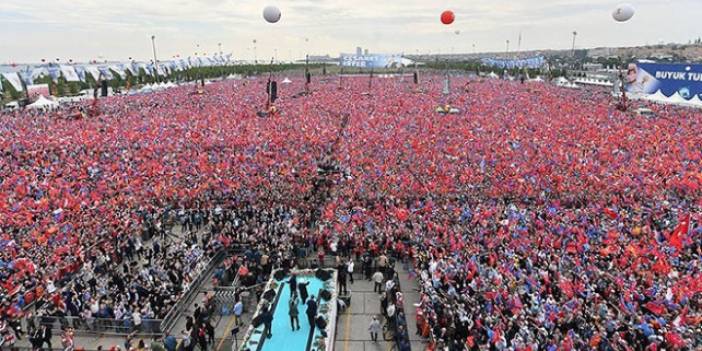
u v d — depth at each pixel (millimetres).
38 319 28234
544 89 141875
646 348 22953
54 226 37625
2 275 31188
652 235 34969
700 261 30781
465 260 31891
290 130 75562
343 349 27266
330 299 29609
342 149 62875
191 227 41375
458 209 40531
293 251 35531
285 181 49719
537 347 22922
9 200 42688
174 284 31625
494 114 91188
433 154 59312
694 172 48844
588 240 34188
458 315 26219
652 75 115375
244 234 37844
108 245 36156
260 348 25406
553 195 44812
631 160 54812
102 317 28359
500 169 51969
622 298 26938
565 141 65438
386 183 47969
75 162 55562
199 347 27125
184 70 190250
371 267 35094
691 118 85125
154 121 81750
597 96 121438
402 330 26969
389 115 91062
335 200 44719
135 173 51156
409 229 37719
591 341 23328
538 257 31844
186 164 55031
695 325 24734
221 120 84438
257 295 31672
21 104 98688
